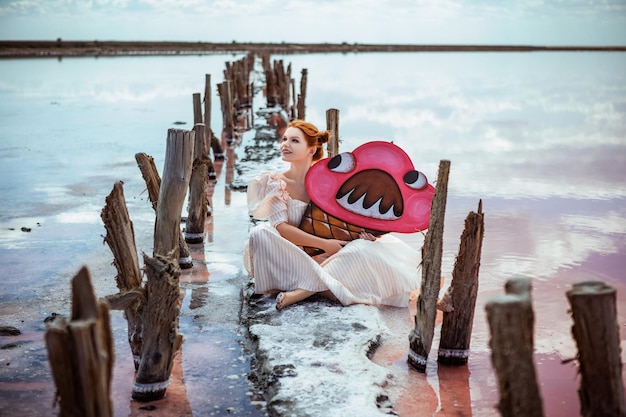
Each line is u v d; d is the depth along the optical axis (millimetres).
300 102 12922
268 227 4746
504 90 26953
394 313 4664
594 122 16750
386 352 4023
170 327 3453
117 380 3701
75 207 7875
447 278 5312
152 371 3430
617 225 7082
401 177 4738
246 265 5027
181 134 3861
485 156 11766
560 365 3904
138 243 6402
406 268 4805
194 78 34438
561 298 4969
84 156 11625
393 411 3289
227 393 3541
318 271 4551
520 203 8133
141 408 3387
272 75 22234
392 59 70500
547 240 6527
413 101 22250
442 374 3781
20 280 5332
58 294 5035
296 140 4816
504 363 2143
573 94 24938
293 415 3137
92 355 2143
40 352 4059
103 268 5637
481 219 3746
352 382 3443
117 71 41031
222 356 3982
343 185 4770
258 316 4395
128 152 12102
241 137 14734
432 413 3352
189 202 6426
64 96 23969
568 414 3348
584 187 9070
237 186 9016
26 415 3338
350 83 31266
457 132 15016
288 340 3967
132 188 8938
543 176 9859
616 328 2312
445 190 3586
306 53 99375
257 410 3363
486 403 3457
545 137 14219
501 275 5496
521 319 2141
